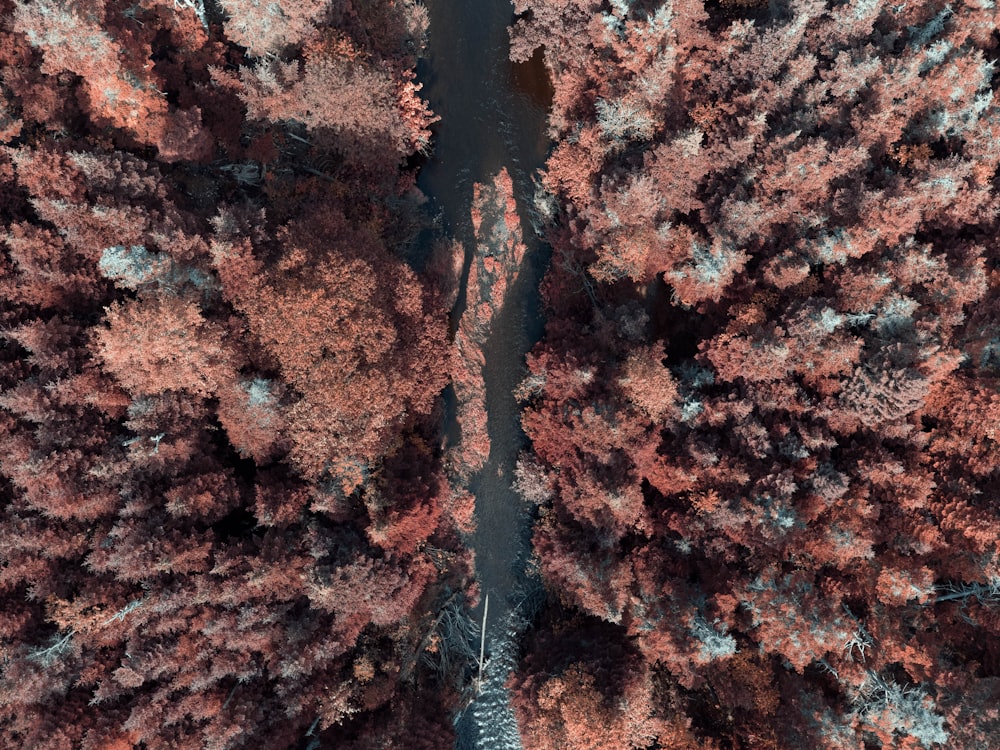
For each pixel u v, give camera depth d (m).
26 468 31.98
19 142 35.75
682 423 39.66
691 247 39.47
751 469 37.09
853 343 35.72
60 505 32.91
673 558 39.62
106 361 34.16
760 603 34.84
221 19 41.66
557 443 40.81
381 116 40.50
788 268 36.69
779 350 35.44
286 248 36.28
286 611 36.53
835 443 36.62
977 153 36.50
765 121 38.44
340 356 35.34
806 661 34.34
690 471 37.84
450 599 43.31
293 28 38.56
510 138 47.38
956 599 36.09
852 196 37.16
